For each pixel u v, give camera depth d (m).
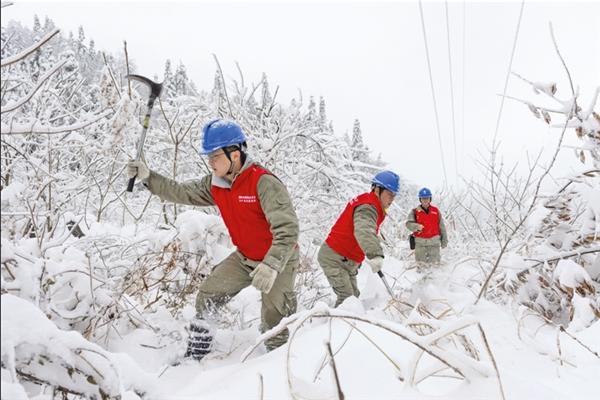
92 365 1.12
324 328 2.19
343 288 3.56
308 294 3.99
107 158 3.66
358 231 3.28
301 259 4.62
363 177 6.30
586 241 2.90
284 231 2.27
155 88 2.56
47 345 1.02
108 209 4.84
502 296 3.18
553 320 2.79
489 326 2.34
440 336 1.24
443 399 1.22
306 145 5.79
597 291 2.77
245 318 3.08
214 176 2.54
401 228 8.55
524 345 2.12
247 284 2.62
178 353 2.34
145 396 1.16
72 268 2.07
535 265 2.90
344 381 1.47
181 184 2.78
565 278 2.62
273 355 1.91
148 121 2.63
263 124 5.30
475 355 1.43
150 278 2.87
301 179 5.55
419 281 3.03
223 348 2.52
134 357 2.25
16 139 2.54
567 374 1.81
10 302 1.03
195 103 4.89
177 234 2.95
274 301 2.54
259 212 2.45
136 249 3.25
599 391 1.63
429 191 6.61
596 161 2.79
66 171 3.28
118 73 3.18
